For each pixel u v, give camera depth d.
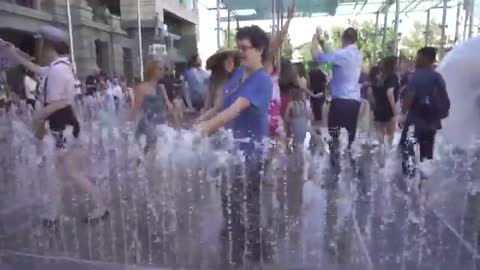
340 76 4.79
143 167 4.11
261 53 2.64
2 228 3.33
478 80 3.97
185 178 3.76
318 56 4.95
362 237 3.07
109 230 3.27
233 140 2.90
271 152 3.68
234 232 3.01
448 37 12.48
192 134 3.84
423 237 3.07
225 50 3.66
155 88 4.96
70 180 3.92
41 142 3.99
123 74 21.77
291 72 5.25
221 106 3.16
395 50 14.59
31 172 4.05
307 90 6.73
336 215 3.39
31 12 16.33
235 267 2.72
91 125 5.18
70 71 3.79
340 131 4.85
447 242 3.00
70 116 3.85
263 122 2.74
